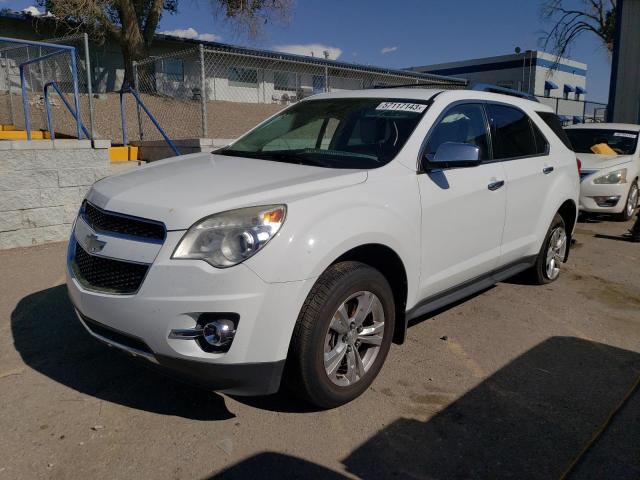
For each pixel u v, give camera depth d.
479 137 4.36
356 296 3.15
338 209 3.04
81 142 6.73
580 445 2.99
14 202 6.30
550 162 5.18
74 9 15.97
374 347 3.39
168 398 3.32
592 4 25.73
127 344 2.93
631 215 9.80
